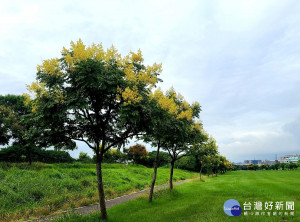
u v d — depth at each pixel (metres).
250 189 18.62
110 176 23.64
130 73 8.64
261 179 31.53
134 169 35.16
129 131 9.73
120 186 20.67
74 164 28.69
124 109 7.75
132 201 13.15
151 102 9.17
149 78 9.43
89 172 22.45
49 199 13.04
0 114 22.61
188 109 14.72
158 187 23.98
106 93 8.66
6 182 14.20
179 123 12.73
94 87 7.95
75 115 8.26
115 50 9.36
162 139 13.12
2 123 22.34
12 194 12.51
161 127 10.58
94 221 8.58
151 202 12.94
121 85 8.53
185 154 18.09
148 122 8.96
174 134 12.78
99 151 10.02
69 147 9.74
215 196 15.09
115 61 9.23
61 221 8.74
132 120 7.79
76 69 8.01
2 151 25.12
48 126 8.63
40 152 31.30
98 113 9.28
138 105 8.08
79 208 12.65
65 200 13.76
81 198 14.85
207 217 8.98
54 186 15.41
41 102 7.98
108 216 9.45
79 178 19.67
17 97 27.03
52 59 8.11
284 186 20.34
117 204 12.76
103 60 8.84
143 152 51.44
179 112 14.60
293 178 32.97
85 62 7.80
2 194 12.31
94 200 14.55
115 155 48.72
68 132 9.08
